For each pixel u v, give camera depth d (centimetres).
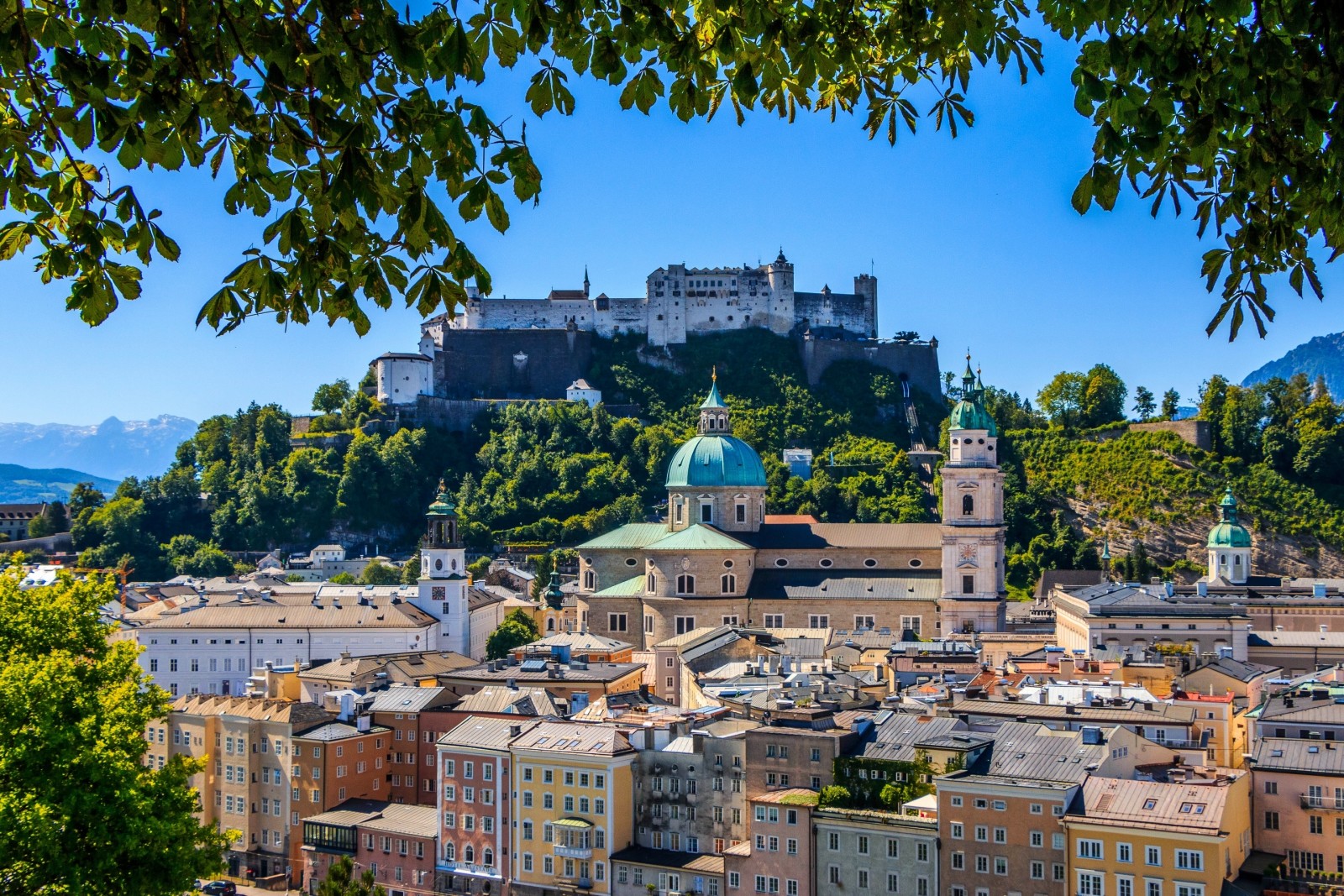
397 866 19738
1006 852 15012
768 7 3362
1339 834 15212
